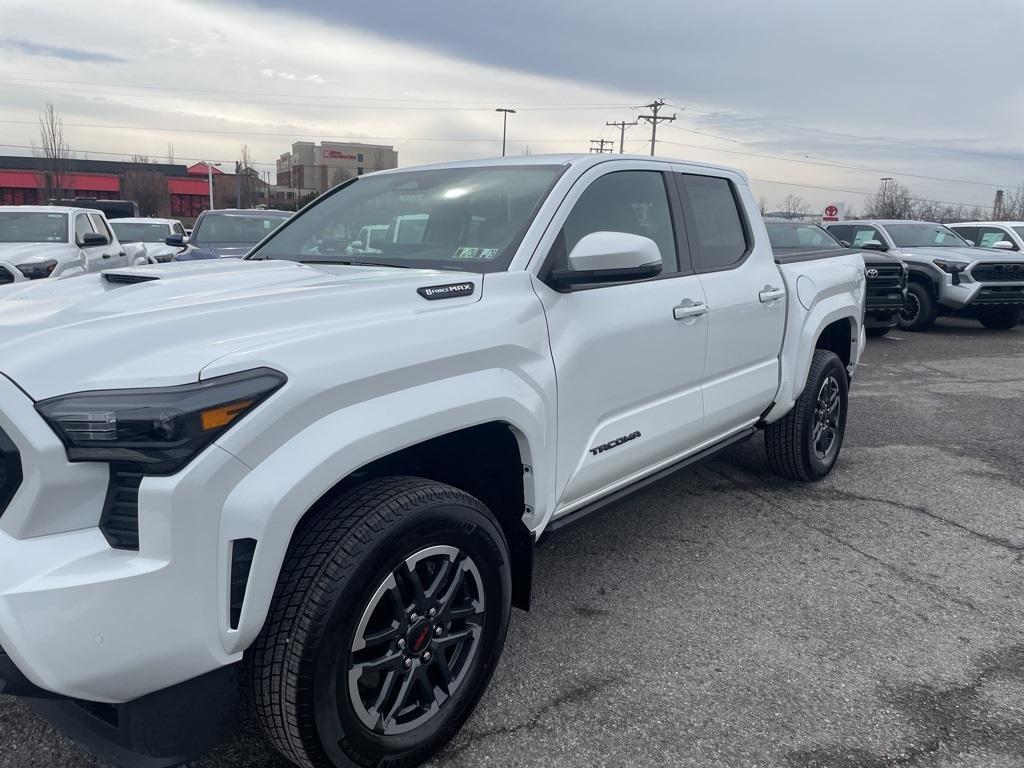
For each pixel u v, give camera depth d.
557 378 2.74
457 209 3.19
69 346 1.88
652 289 3.31
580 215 3.10
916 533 4.32
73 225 10.30
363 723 2.11
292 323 2.13
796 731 2.57
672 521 4.43
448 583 2.31
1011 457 5.81
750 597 3.53
